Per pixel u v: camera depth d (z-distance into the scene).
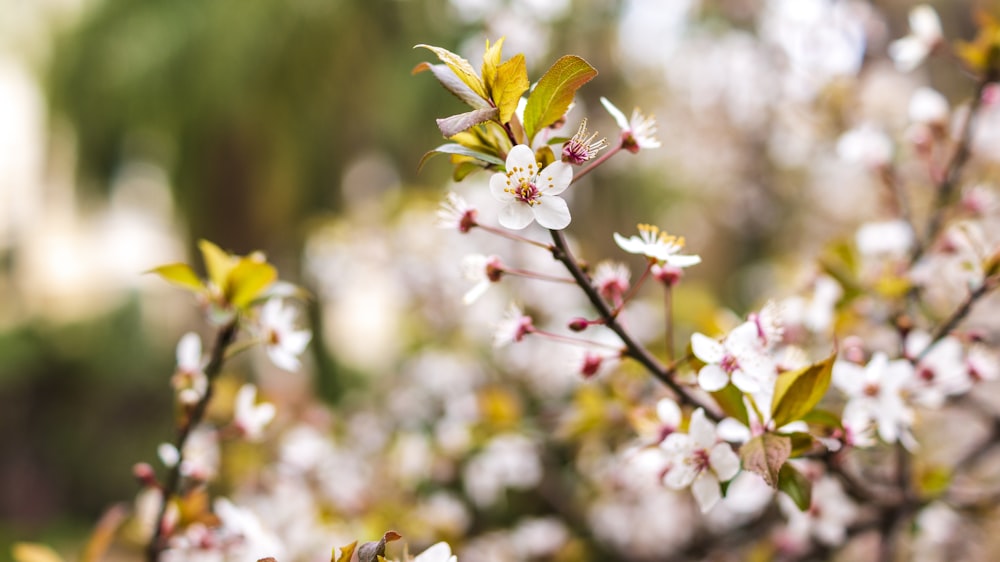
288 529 1.04
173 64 2.38
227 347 0.88
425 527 1.19
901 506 0.91
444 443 1.27
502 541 1.36
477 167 0.79
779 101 2.12
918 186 1.12
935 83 2.14
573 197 2.28
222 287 0.87
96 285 2.92
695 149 2.71
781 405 0.80
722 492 0.80
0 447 2.68
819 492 0.91
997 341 0.98
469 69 0.78
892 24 2.12
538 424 1.34
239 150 2.45
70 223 2.85
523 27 1.08
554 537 1.32
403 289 1.64
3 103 2.92
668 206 2.86
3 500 2.67
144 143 2.50
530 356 1.48
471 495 1.44
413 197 1.67
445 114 2.42
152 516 0.96
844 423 0.83
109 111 2.45
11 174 2.95
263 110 2.41
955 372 0.88
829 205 2.43
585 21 1.99
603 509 1.29
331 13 2.38
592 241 2.41
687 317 1.49
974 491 0.93
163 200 2.66
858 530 0.94
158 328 2.81
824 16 1.40
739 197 2.74
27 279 2.98
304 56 2.40
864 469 0.98
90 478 2.69
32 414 2.73
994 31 0.93
